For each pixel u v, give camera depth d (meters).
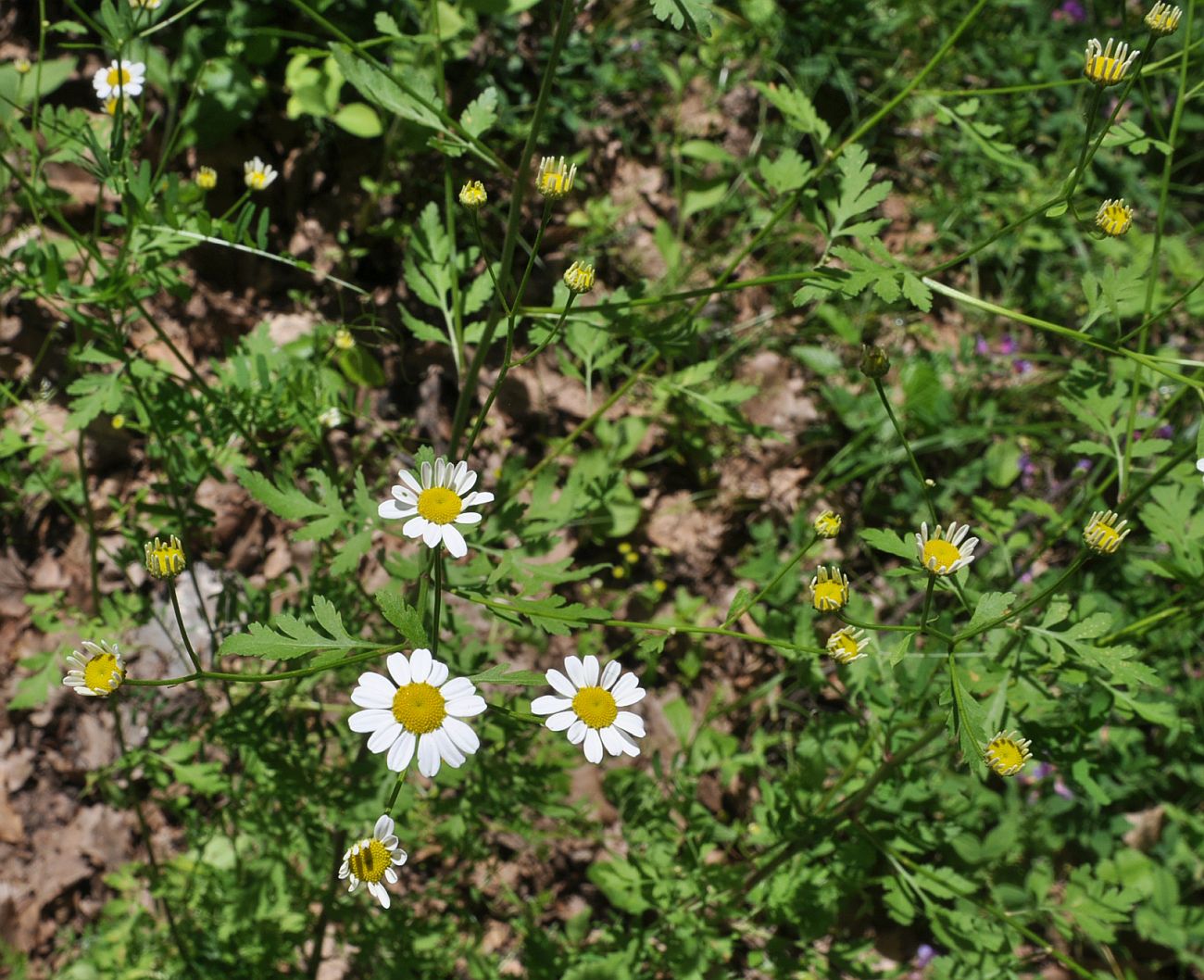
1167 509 0.29
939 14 0.59
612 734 0.23
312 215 0.49
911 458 0.24
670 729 0.43
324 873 0.34
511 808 0.34
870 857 0.31
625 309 0.28
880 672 0.31
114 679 0.20
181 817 0.40
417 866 0.39
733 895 0.34
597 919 0.40
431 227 0.30
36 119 0.29
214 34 0.47
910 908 0.31
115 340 0.30
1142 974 0.41
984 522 0.33
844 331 0.51
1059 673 0.27
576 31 0.55
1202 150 0.61
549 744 0.36
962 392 0.51
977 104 0.29
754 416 0.50
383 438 0.44
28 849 0.38
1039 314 0.55
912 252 0.56
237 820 0.34
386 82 0.27
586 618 0.24
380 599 0.22
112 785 0.36
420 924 0.36
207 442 0.35
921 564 0.24
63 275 0.29
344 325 0.37
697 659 0.44
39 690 0.34
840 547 0.48
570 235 0.52
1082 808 0.41
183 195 0.31
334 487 0.27
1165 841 0.42
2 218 0.41
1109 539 0.23
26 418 0.42
